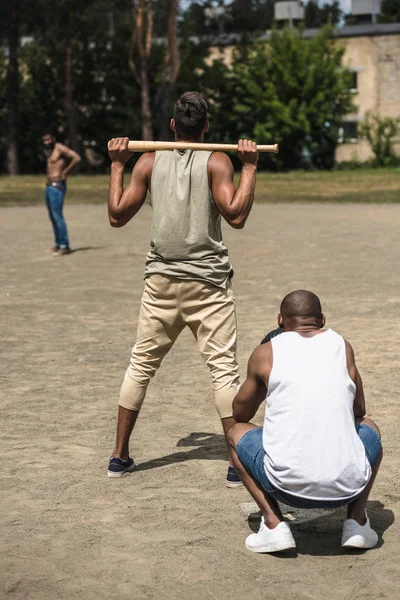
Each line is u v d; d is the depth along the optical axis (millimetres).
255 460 4137
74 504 4773
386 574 3912
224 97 59625
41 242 18312
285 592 3744
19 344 8977
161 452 5668
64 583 3826
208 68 59125
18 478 5176
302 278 12930
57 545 4227
